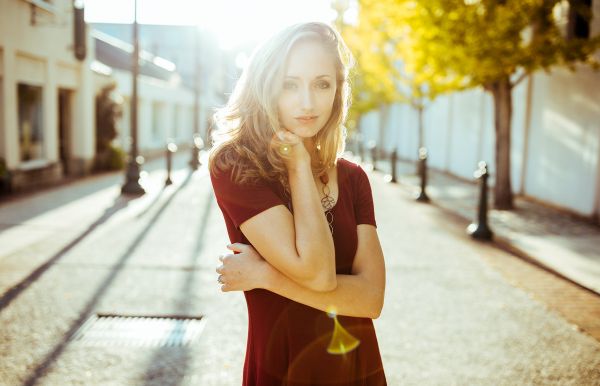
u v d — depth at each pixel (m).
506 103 10.85
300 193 1.37
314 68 1.42
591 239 8.09
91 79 17.81
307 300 1.41
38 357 3.73
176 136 35.41
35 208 10.21
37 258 6.36
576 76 10.55
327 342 1.45
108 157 19.17
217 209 10.52
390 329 4.37
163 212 10.02
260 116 1.45
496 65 9.27
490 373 3.60
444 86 11.47
